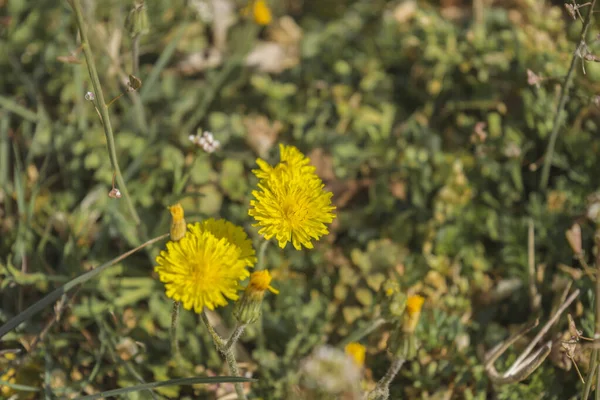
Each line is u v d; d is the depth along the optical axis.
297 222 0.66
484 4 0.83
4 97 0.79
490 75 0.79
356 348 0.66
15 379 0.71
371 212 0.76
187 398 0.71
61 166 0.77
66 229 0.75
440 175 0.77
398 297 0.68
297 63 0.83
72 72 0.78
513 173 0.76
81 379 0.71
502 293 0.74
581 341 0.71
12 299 0.73
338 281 0.75
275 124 0.79
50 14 0.80
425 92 0.80
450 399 0.71
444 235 0.75
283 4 0.85
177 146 0.78
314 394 0.67
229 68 0.80
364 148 0.79
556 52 0.78
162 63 0.77
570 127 0.77
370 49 0.82
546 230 0.75
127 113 0.78
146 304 0.74
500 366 0.71
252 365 0.72
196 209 0.76
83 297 0.73
